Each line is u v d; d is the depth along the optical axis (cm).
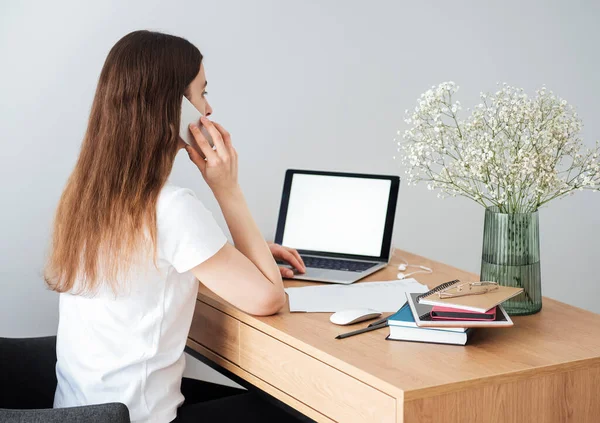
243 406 183
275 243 242
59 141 244
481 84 328
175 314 169
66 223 166
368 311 177
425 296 167
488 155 172
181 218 160
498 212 180
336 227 236
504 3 329
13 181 239
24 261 244
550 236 361
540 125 174
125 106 162
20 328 246
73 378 169
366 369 147
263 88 275
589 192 366
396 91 304
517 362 151
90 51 244
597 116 364
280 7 274
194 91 176
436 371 146
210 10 262
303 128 285
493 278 180
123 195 159
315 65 284
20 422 137
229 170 180
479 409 145
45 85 239
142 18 251
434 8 309
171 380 172
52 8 237
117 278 162
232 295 171
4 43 232
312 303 190
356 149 298
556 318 178
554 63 348
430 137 186
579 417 156
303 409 166
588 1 354
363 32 293
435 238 324
